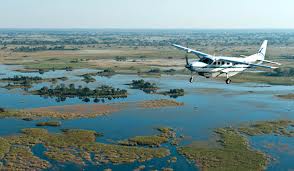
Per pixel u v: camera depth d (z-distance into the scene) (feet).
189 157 219.00
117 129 274.16
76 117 305.32
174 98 386.32
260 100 377.09
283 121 296.30
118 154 222.28
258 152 227.61
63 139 247.29
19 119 295.89
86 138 249.55
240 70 214.48
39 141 243.40
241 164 209.26
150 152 225.97
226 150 230.68
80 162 209.26
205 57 206.08
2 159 210.18
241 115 316.81
